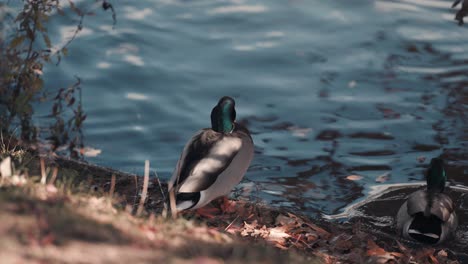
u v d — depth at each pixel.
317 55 18.28
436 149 14.67
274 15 20.02
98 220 6.98
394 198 12.85
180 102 16.09
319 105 16.25
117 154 14.11
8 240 5.78
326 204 12.57
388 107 16.19
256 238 9.70
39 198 7.32
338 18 20.03
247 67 17.62
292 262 7.55
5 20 14.58
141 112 15.60
